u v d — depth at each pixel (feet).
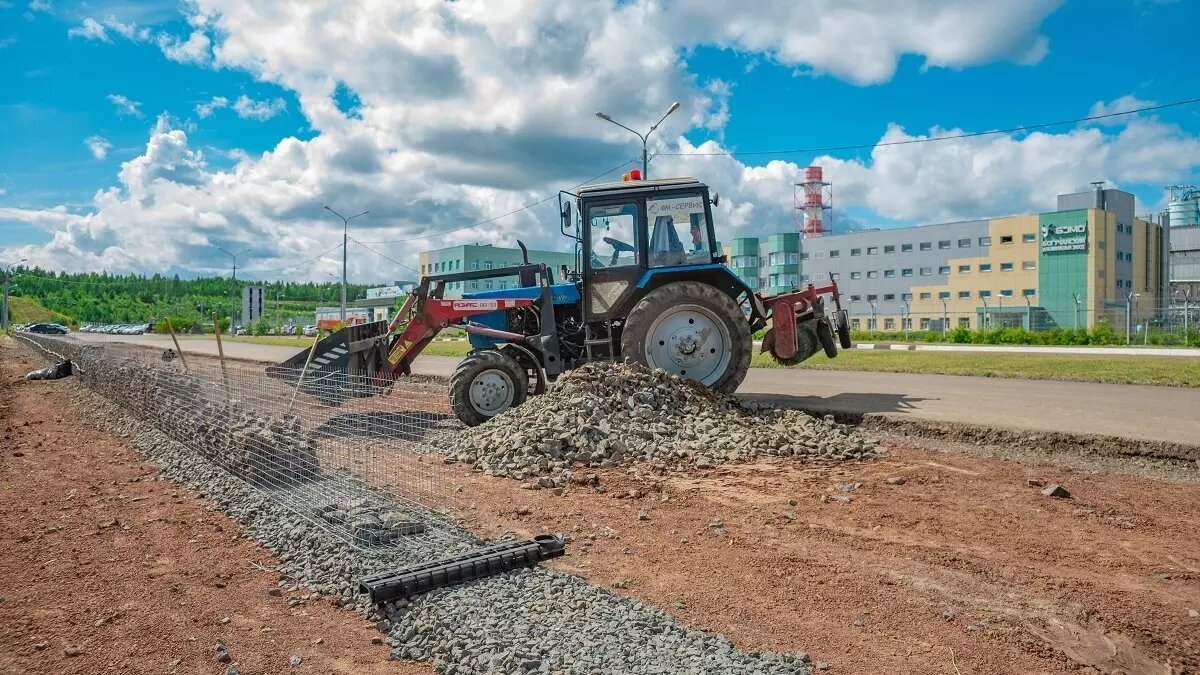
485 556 13.53
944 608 11.85
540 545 14.35
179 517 18.11
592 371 26.71
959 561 13.91
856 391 38.14
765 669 9.64
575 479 20.58
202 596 13.24
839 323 33.55
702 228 31.58
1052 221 199.93
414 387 47.55
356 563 13.76
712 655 9.99
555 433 23.21
